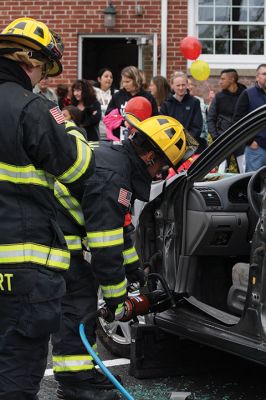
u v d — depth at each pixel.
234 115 9.73
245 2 12.92
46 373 5.20
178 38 12.88
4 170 3.20
